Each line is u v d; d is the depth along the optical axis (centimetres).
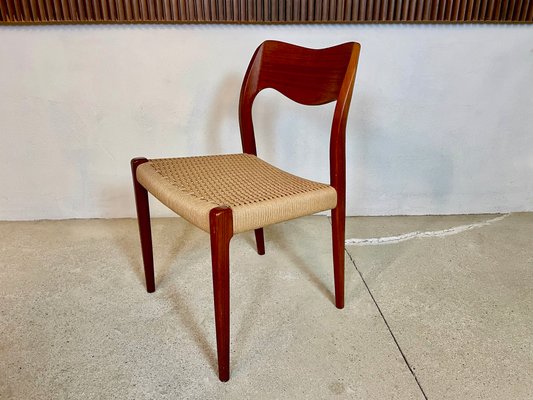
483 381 87
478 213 181
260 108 160
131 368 90
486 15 150
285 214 88
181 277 127
